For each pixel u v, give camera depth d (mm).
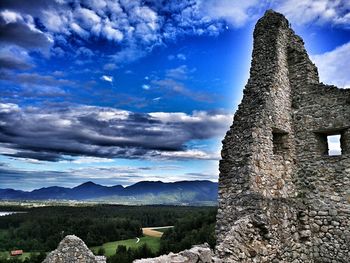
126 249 46156
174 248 36062
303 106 11531
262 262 8336
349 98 10641
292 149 11320
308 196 10805
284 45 11852
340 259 9867
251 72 11297
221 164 9992
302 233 10375
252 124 9703
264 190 9531
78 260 14812
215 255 7305
